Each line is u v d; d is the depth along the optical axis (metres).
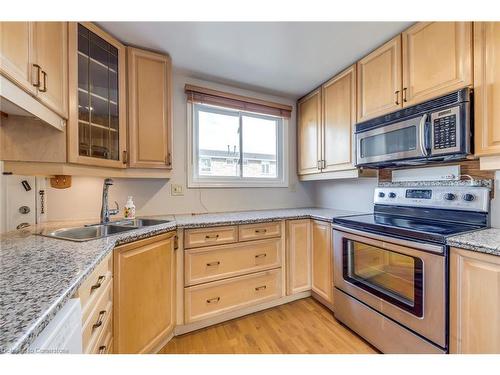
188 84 2.29
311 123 2.59
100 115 1.58
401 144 1.58
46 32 1.12
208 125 2.47
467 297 1.09
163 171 1.93
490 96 1.21
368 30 1.62
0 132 1.26
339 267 1.85
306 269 2.23
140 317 1.36
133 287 1.32
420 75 1.51
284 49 1.84
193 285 1.75
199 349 1.57
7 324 0.47
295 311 2.04
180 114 2.28
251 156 2.70
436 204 1.65
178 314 1.71
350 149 2.06
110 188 1.99
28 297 0.59
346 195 2.57
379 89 1.79
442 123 1.34
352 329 1.73
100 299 1.02
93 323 0.93
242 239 1.93
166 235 1.59
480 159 1.30
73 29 1.35
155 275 1.49
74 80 1.35
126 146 1.74
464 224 1.48
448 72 1.37
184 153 2.30
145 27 1.57
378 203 2.09
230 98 2.45
